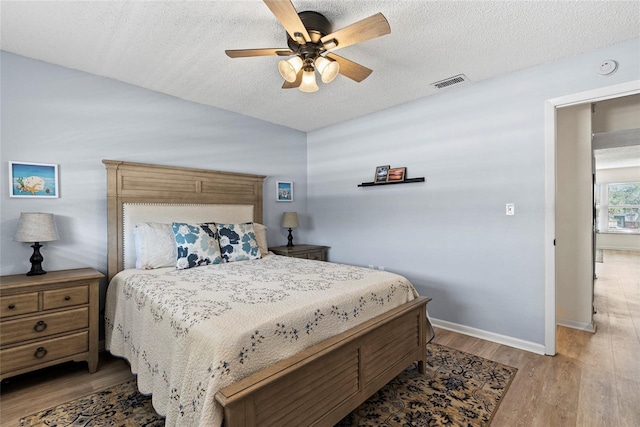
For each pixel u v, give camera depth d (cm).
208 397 111
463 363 236
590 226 300
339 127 411
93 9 182
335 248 418
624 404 182
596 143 385
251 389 113
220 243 295
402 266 344
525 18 190
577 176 306
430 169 319
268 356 131
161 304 168
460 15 188
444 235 309
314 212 449
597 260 686
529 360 239
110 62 247
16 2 175
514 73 264
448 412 177
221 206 341
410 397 192
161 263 262
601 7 179
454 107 301
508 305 269
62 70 252
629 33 205
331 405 151
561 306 316
